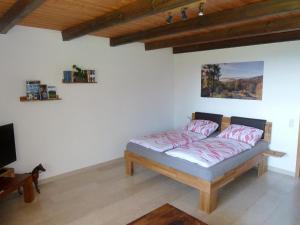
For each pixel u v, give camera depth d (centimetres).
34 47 337
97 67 411
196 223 193
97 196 323
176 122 561
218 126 461
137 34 369
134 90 475
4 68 312
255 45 409
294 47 367
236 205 298
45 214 280
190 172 295
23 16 236
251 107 427
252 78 420
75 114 391
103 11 268
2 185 272
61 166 382
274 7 226
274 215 276
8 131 304
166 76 536
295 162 383
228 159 313
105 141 438
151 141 374
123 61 449
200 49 484
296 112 375
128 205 300
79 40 383
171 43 429
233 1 236
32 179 313
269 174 394
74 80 379
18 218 271
